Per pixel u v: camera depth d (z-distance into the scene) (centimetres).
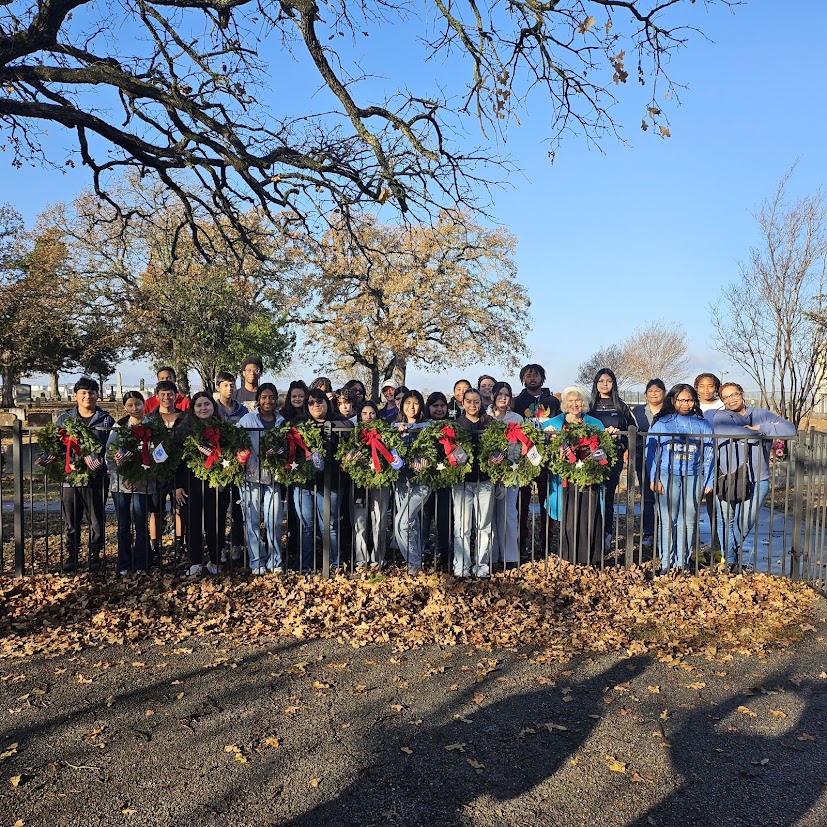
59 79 800
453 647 529
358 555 702
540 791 341
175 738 388
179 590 631
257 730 398
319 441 656
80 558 746
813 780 352
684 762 369
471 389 731
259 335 3412
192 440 646
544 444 683
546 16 768
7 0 826
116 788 340
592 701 440
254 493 671
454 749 379
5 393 4556
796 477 687
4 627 559
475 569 695
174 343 2894
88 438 668
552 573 690
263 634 551
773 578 687
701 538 842
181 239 2425
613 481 758
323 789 341
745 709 428
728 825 316
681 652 522
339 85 828
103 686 455
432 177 933
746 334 1588
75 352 4353
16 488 665
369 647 527
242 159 916
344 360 3788
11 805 325
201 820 316
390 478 658
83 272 2919
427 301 3497
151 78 884
